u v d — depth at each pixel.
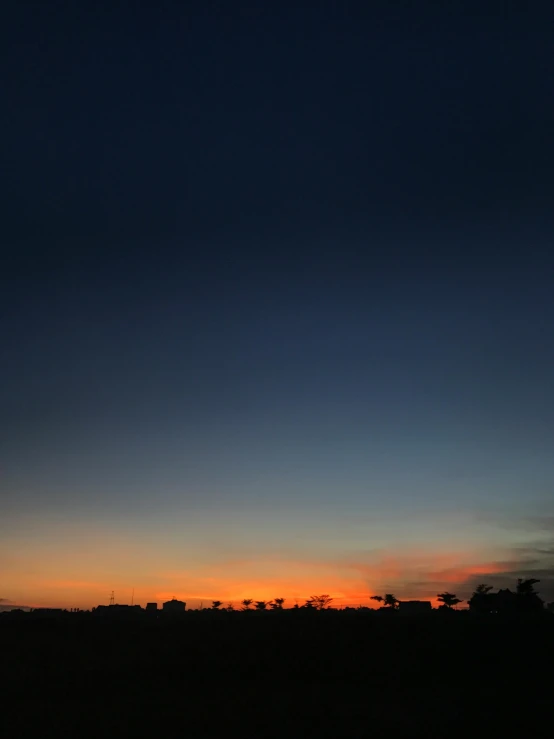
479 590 65.12
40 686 35.62
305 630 49.38
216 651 44.00
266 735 25.20
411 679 38.19
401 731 25.80
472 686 36.44
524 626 48.31
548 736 25.38
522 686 35.97
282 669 40.44
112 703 31.45
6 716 28.30
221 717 27.92
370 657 42.41
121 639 48.75
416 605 65.88
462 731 25.91
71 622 55.97
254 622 53.44
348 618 53.94
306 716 28.09
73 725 26.58
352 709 29.70
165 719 27.55
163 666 40.91
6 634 51.19
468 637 45.78
